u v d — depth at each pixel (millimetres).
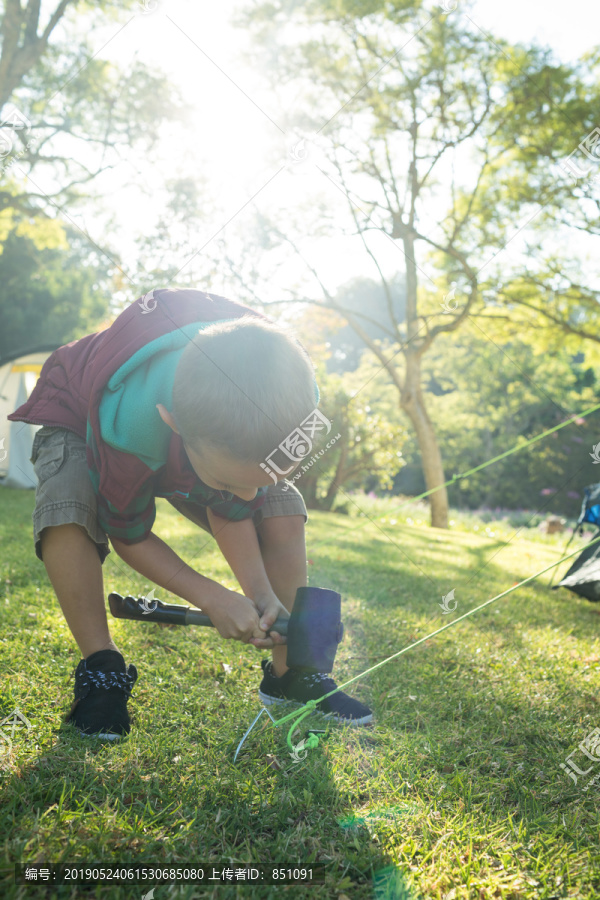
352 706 1455
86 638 1326
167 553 1324
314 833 975
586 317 4680
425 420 5031
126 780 1061
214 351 1019
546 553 4816
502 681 1821
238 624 1263
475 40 3861
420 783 1149
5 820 902
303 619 1271
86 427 1318
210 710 1433
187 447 1132
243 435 1002
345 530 4961
